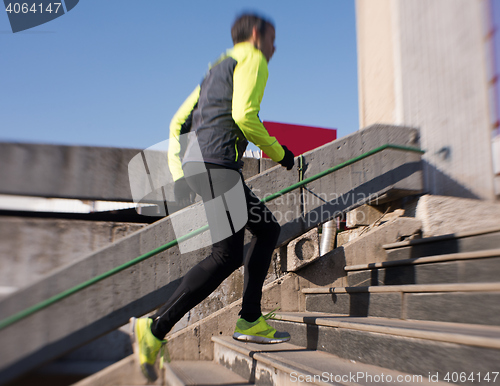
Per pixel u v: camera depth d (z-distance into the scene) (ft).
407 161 11.27
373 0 13.23
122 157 8.86
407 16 12.05
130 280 7.79
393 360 5.11
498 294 4.83
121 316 7.60
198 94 6.45
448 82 12.08
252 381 6.21
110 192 8.70
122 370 5.24
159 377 5.29
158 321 5.33
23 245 7.92
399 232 10.43
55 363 7.20
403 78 11.76
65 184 8.38
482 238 6.84
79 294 7.29
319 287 9.64
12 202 7.98
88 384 5.26
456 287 5.42
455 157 11.75
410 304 6.29
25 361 6.58
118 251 7.79
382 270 8.50
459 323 5.34
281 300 9.54
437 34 12.24
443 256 6.68
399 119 11.68
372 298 7.21
